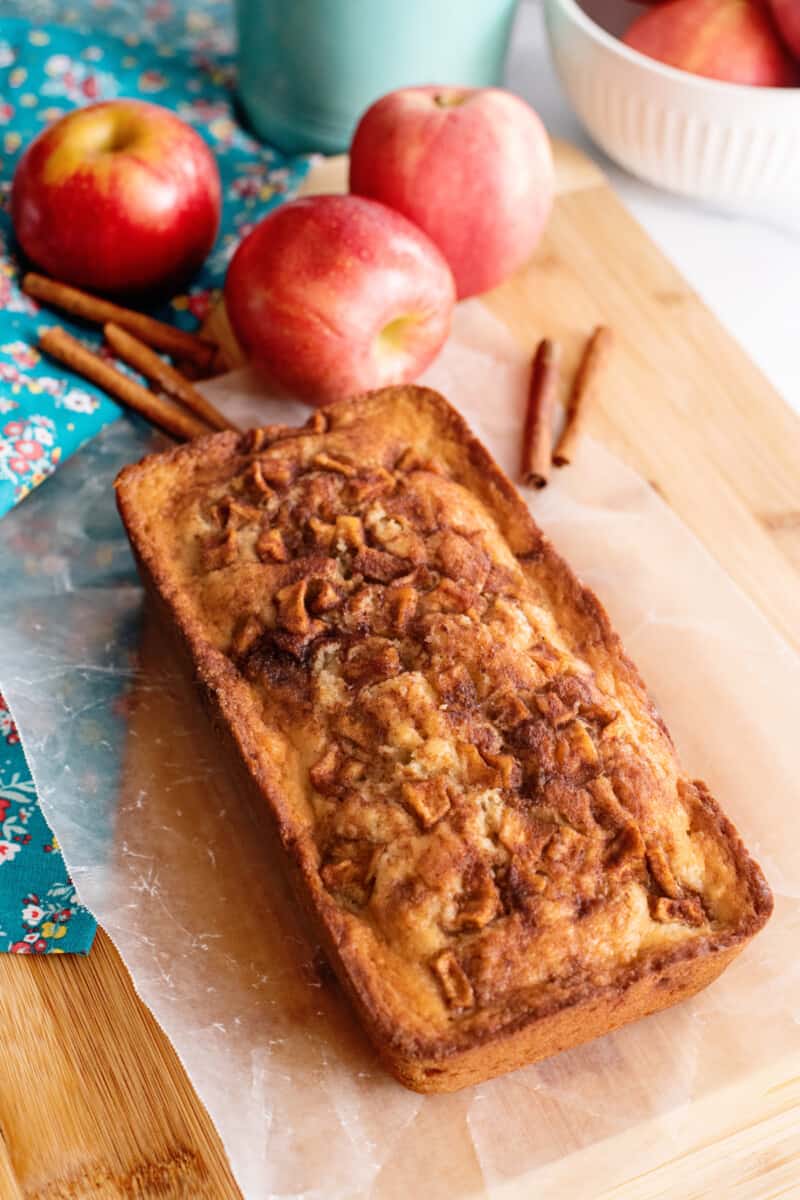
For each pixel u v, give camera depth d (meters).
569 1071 0.60
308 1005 0.60
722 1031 0.60
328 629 0.62
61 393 0.72
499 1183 0.58
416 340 0.74
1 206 0.78
